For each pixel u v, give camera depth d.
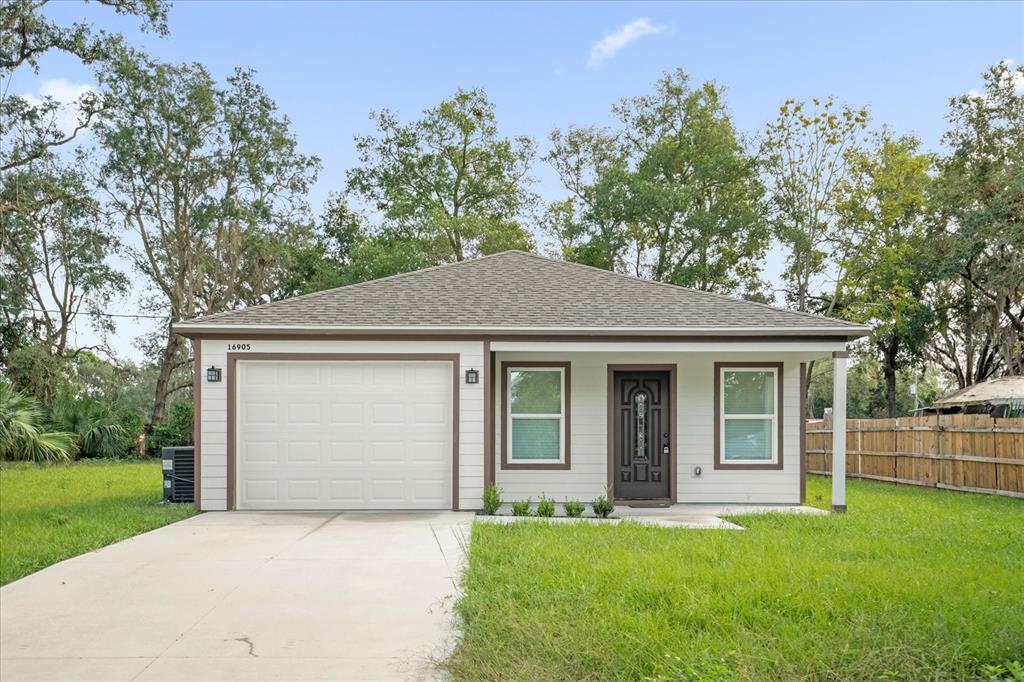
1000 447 17.06
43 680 5.05
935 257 30.69
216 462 13.23
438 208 36.66
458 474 13.36
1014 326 31.70
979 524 12.04
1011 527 11.72
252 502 13.33
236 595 7.12
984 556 9.06
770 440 15.13
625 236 36.06
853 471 23.62
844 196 29.66
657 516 12.91
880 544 9.69
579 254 36.31
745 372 15.19
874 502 15.57
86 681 5.03
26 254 34.59
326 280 36.62
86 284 35.19
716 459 15.05
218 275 35.72
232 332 13.32
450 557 8.85
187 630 6.09
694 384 15.14
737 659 5.15
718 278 35.28
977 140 31.05
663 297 15.30
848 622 6.05
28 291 34.84
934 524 11.92
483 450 13.42
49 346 33.94
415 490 13.45
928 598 6.65
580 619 6.02
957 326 34.88
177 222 35.12
